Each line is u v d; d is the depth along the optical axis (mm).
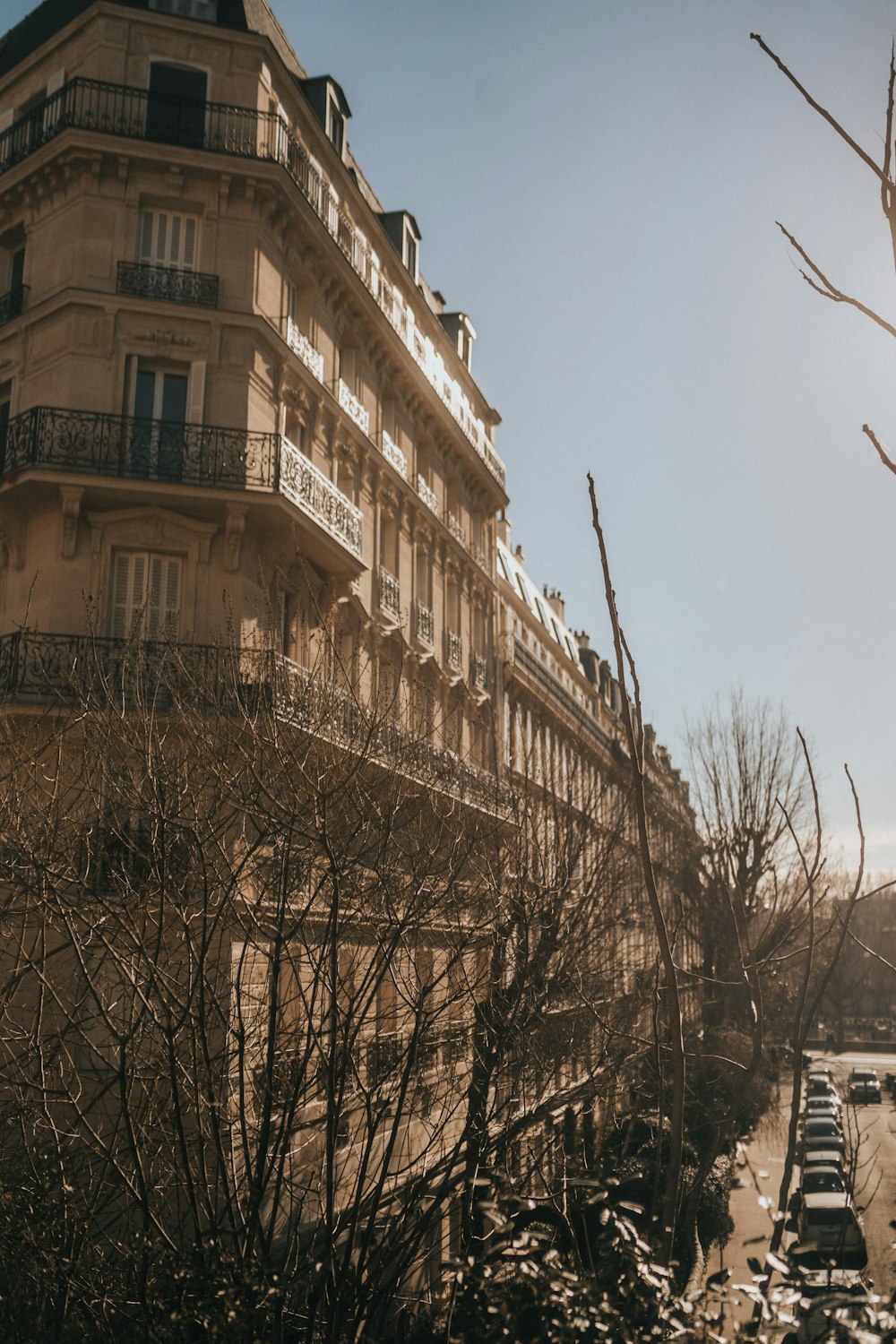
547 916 18141
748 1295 6887
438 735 29828
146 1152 10852
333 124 30484
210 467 23547
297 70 29672
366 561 29641
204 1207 9883
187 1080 10320
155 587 23172
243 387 24391
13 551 23406
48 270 24844
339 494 26484
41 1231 9516
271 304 25906
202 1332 8297
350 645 28031
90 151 24469
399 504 32125
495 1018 15469
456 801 14930
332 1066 9398
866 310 5512
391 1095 11055
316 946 12375
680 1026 7848
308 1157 16141
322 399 27438
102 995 13969
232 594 23250
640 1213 8047
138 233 24844
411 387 33656
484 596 39969
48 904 10812
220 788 12203
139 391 24266
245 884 12281
